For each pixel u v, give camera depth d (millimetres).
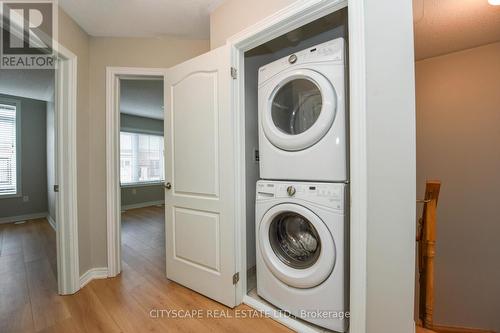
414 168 981
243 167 1677
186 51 2191
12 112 4203
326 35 1946
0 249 2832
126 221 4285
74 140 1833
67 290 1785
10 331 1388
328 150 1331
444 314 2451
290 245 1588
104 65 2082
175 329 1403
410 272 1011
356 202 1086
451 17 1796
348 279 1270
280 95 1620
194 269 1807
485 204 2285
